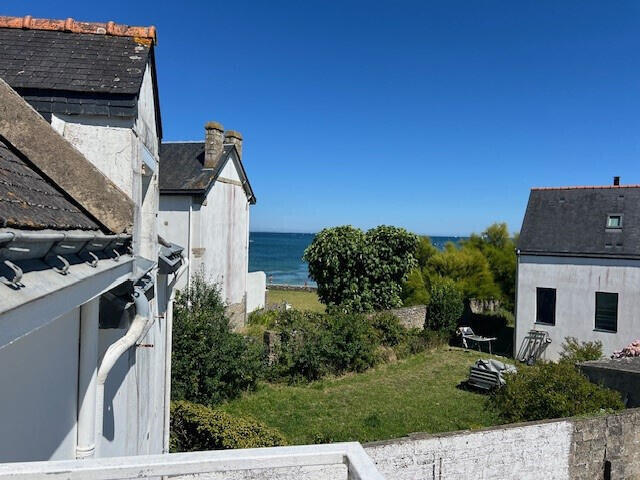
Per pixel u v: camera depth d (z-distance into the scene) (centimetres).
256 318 2095
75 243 239
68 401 301
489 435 684
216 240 1777
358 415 1180
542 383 904
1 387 217
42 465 196
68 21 488
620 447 762
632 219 1692
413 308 2041
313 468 221
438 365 1697
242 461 213
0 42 459
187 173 1708
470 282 2389
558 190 1925
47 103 408
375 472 205
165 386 781
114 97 413
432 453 653
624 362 1003
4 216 186
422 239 2592
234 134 1902
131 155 419
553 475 720
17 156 335
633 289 1612
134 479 201
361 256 2017
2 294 143
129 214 343
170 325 815
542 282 1795
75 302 217
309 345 1470
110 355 334
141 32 488
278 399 1295
